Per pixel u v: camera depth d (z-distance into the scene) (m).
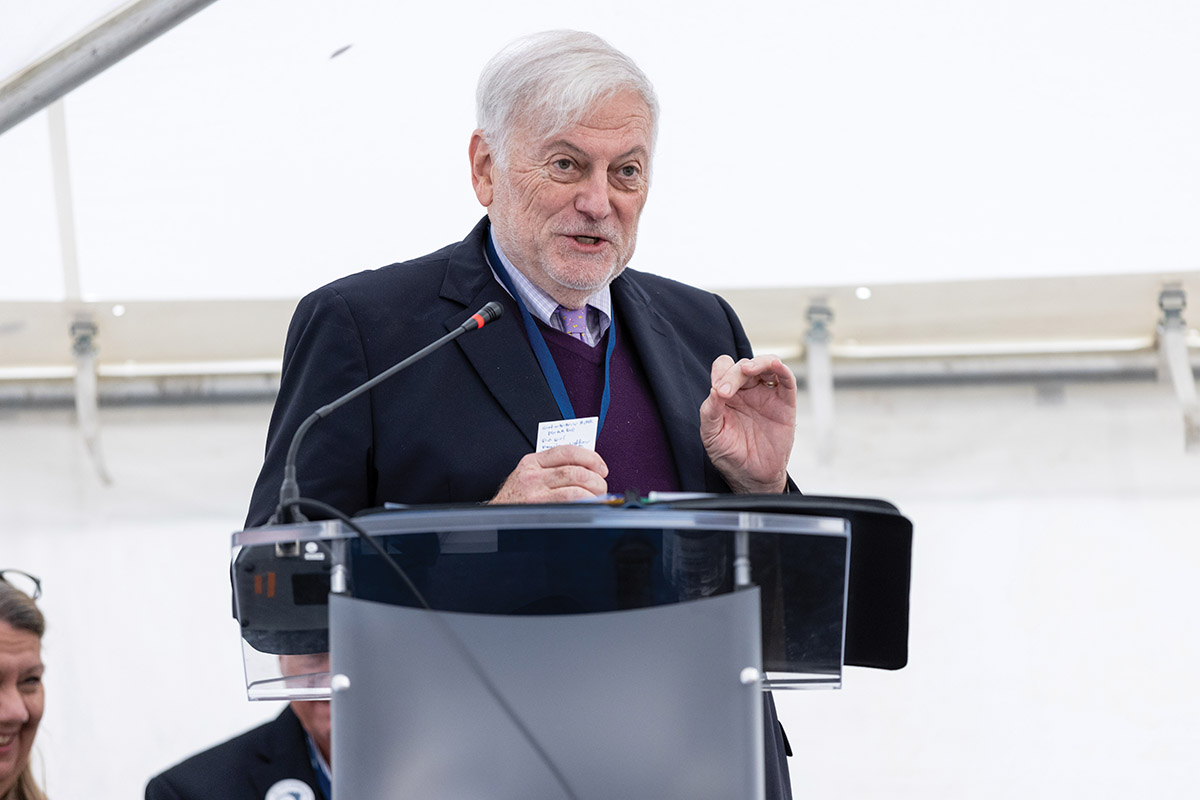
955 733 7.32
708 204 7.61
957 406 7.91
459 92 7.31
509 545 2.51
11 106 6.50
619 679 2.42
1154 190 7.43
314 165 7.41
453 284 3.96
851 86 7.29
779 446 3.77
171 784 3.90
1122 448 7.76
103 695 7.53
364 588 2.55
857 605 3.21
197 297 7.71
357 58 7.15
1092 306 7.84
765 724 3.52
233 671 7.64
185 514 7.84
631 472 3.84
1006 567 7.60
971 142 7.39
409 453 3.65
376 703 2.44
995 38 7.07
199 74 7.05
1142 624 7.44
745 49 7.19
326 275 7.72
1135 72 7.11
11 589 4.95
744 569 2.53
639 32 7.16
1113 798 7.18
